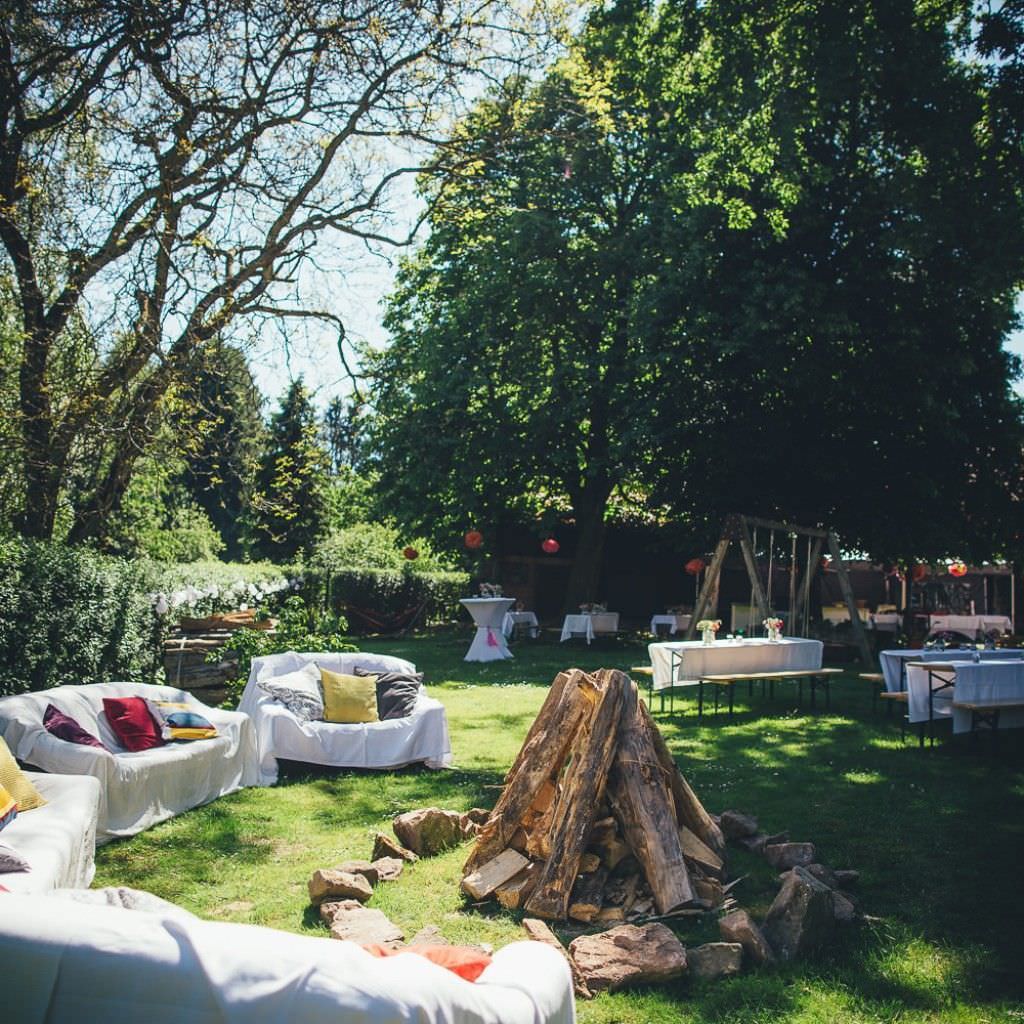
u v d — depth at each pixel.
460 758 9.38
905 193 15.97
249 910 5.02
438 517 24.19
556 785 5.86
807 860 5.84
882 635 22.67
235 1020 2.05
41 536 11.04
